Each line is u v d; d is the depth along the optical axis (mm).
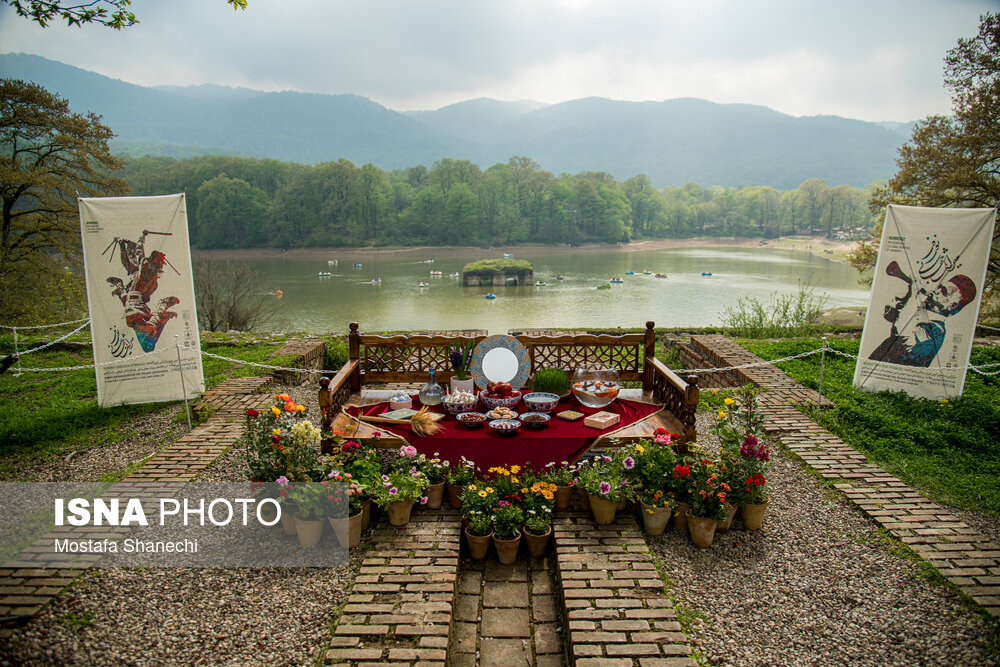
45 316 16125
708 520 4406
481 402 6051
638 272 63438
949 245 7605
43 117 16844
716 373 10562
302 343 11977
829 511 5094
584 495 4832
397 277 60688
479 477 5133
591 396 5777
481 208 109938
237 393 8367
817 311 17562
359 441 5188
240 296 22938
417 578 3889
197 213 93125
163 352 8039
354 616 3510
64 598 3746
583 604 3609
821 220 132250
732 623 3607
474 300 43188
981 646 3406
